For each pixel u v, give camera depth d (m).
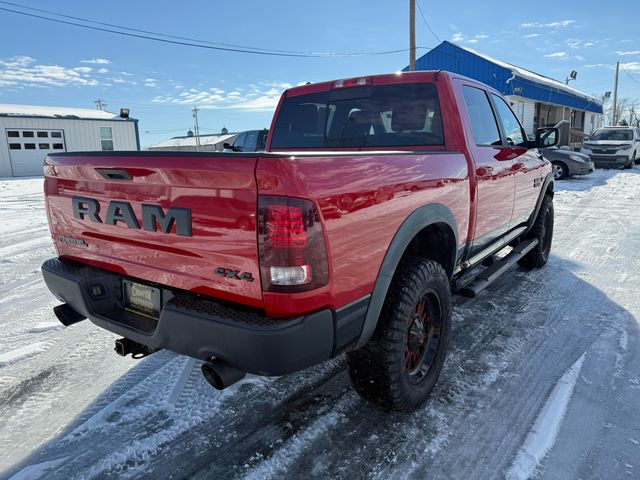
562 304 4.29
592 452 2.30
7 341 3.59
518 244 4.81
